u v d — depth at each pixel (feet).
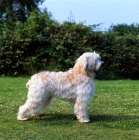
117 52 64.64
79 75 24.82
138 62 66.80
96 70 24.75
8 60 60.95
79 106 24.73
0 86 43.11
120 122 25.07
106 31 66.39
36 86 24.54
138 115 27.50
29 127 23.53
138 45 67.92
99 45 63.52
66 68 60.54
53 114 27.37
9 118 25.85
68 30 62.64
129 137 21.52
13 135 21.65
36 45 61.72
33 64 61.05
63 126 23.86
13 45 60.90
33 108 24.76
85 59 24.53
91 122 24.98
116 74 64.80
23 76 60.95
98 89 41.60
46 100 25.31
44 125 24.07
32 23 62.49
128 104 31.63
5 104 30.99
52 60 60.90
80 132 22.40
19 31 61.72
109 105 31.14
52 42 60.90
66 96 24.85
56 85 24.72
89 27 63.87
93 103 31.91
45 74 25.09
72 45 61.16
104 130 22.97
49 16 66.03
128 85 46.88
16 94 36.50
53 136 21.47
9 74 61.77
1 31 63.87
